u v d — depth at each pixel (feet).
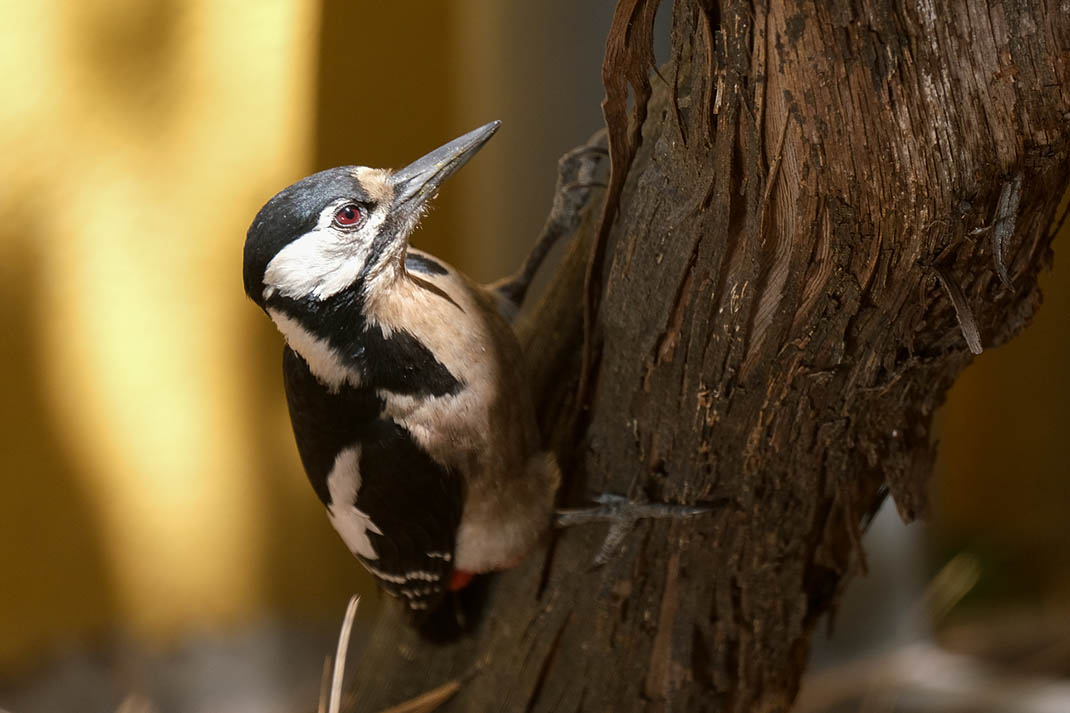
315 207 15.76
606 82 13.78
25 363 31.22
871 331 13.35
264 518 35.17
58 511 32.78
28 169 29.50
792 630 17.39
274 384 34.24
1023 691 32.68
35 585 32.99
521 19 27.66
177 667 34.35
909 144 11.61
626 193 15.06
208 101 30.22
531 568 18.31
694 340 14.23
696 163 13.14
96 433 32.60
